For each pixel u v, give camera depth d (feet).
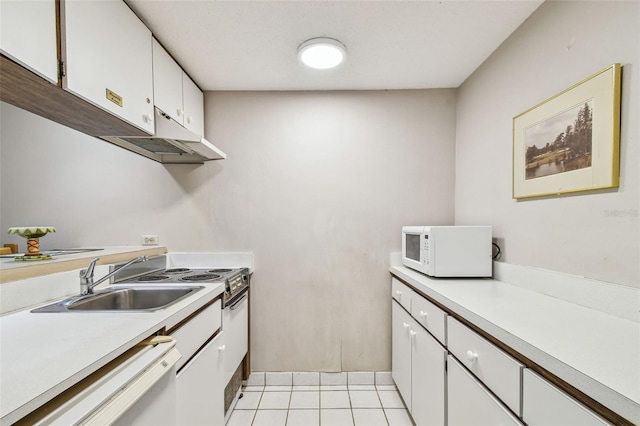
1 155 6.55
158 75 4.78
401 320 5.88
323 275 6.72
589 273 3.40
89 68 3.34
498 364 2.81
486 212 5.53
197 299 3.90
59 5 2.98
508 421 2.62
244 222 6.68
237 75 5.99
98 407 1.98
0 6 2.44
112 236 6.59
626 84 2.98
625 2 2.98
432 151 6.64
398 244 6.68
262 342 6.69
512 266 4.66
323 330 6.70
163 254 6.45
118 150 6.59
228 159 6.66
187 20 4.36
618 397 1.71
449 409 3.80
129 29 4.03
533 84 4.29
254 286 6.68
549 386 2.20
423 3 4.07
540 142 4.09
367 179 6.68
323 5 4.09
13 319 3.14
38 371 2.03
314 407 5.85
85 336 2.67
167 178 6.61
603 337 2.52
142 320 3.10
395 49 5.16
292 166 6.70
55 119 3.96
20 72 2.75
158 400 2.67
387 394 6.30
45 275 3.78
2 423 1.57
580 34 3.51
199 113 6.40
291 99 6.68
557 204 3.85
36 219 6.59
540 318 3.02
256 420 5.45
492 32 4.73
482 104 5.65
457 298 3.82
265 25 4.50
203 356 4.09
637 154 2.87
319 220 6.70
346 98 6.70
